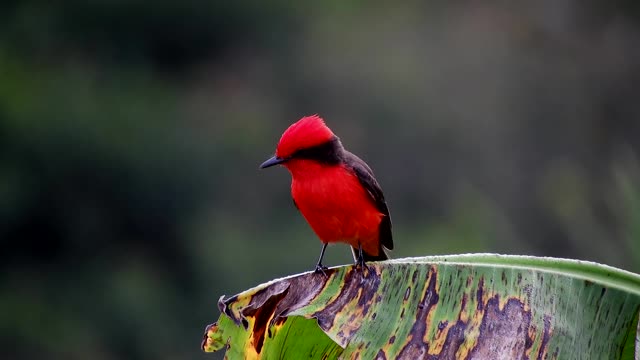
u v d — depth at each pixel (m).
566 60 23.39
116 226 26.20
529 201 18.64
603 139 22.30
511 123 23.44
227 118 27.44
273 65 28.16
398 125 24.31
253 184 25.67
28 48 29.48
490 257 5.81
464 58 24.95
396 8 26.78
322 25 27.66
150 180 25.78
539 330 5.58
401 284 5.85
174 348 23.58
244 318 6.02
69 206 26.41
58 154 26.45
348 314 5.86
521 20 24.47
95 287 25.58
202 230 24.92
